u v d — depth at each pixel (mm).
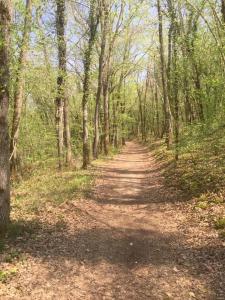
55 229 11266
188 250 9430
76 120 40688
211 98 19203
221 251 8906
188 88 21578
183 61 20703
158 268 8570
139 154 42156
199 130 18984
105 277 8211
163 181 19641
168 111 31891
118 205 15133
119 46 39938
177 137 21609
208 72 20766
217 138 18531
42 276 8078
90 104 38875
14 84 17125
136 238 10836
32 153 28125
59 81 22859
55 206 13906
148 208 14414
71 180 19391
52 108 33281
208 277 7820
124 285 7824
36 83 22594
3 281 7629
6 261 8539
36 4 17484
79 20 25625
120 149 47500
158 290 7531
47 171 24000
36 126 28562
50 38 19375
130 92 52938
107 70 34906
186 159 22047
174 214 12945
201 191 14578
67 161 25766
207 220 11359
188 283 7695
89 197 16047
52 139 29609
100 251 9789
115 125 46062
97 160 31031
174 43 21062
